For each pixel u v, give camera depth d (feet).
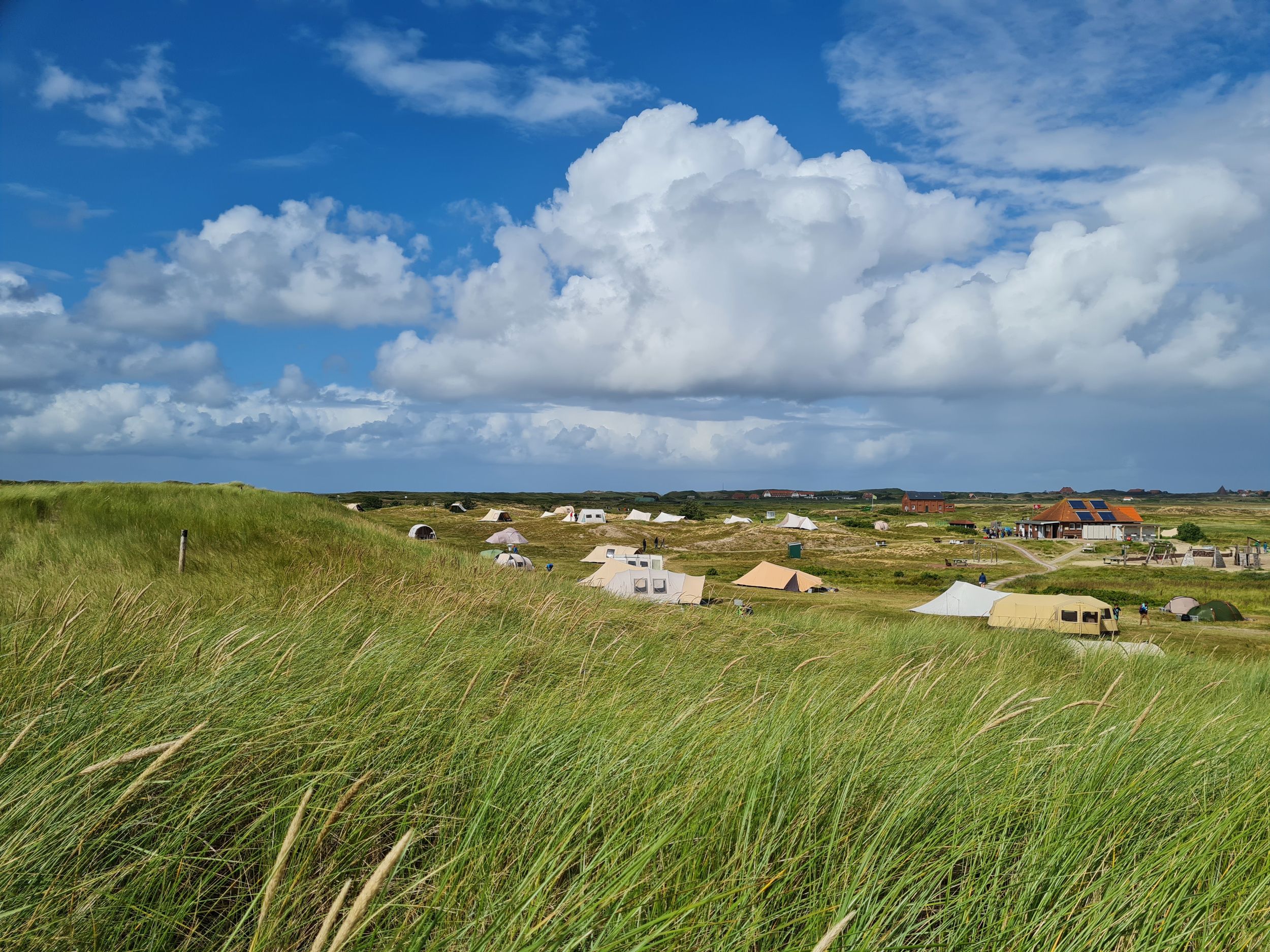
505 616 30.12
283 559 44.09
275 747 9.99
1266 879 8.02
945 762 10.40
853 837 8.64
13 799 7.52
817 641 33.91
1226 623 105.70
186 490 69.72
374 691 13.38
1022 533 336.90
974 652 34.96
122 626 17.22
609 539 238.48
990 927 7.38
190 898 7.35
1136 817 9.86
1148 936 7.27
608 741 10.99
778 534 264.72
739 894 7.18
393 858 4.44
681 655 24.50
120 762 5.99
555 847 7.64
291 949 6.60
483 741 10.77
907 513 517.96
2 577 31.09
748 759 9.99
